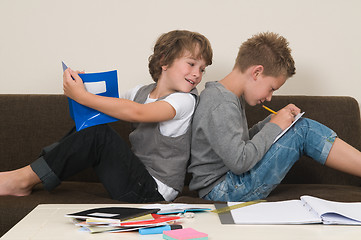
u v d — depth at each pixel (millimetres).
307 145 1406
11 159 1791
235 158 1329
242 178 1406
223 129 1363
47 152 1413
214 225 935
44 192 1457
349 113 1836
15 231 870
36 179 1365
